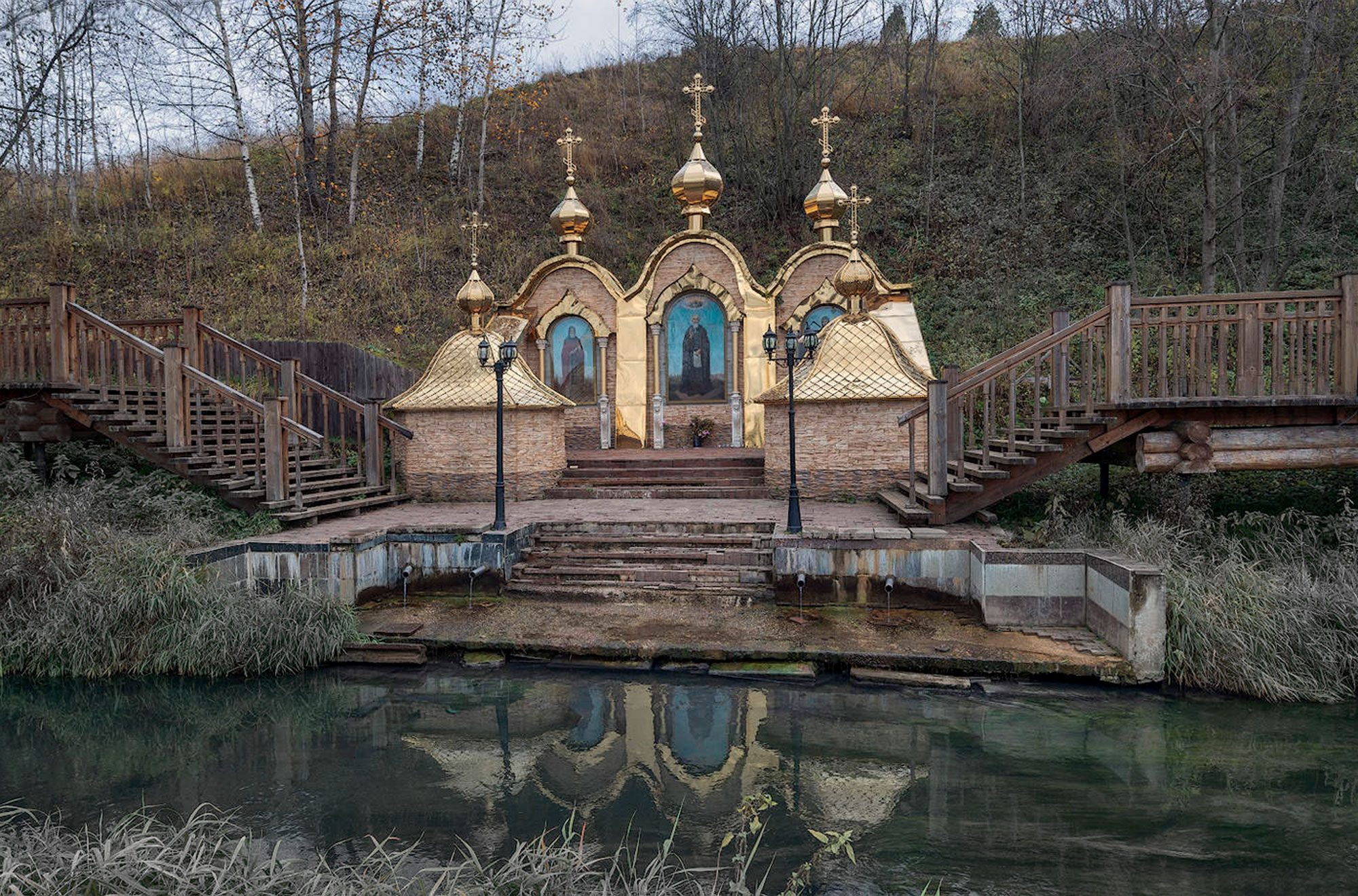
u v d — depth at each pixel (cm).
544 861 400
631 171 2692
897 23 2797
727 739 640
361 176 2573
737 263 1628
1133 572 732
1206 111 1380
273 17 2020
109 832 490
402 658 818
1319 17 1509
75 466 1179
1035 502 1159
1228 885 431
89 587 848
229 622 829
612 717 688
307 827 506
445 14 2189
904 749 617
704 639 820
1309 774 573
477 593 998
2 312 1105
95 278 2058
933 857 462
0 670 812
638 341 1667
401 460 1411
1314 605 768
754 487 1319
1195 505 1010
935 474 996
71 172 2247
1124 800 536
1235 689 722
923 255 2133
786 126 2339
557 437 1404
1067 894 423
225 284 2053
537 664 812
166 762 620
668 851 468
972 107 2541
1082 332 966
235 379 1459
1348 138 1670
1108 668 736
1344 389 890
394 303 2058
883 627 855
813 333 966
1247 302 902
